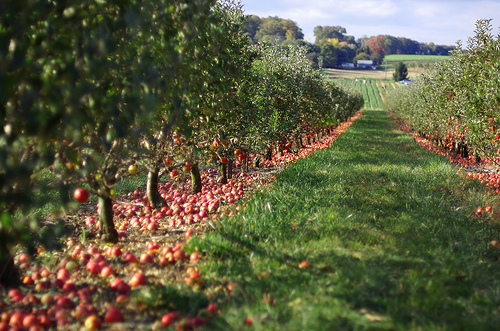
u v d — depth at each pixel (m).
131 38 3.67
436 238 5.58
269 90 11.31
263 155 13.66
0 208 3.15
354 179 9.80
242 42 8.24
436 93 16.25
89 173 4.07
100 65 2.96
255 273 4.25
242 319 3.21
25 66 2.66
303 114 16.45
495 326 3.25
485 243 5.53
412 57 194.38
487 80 9.93
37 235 5.05
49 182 3.53
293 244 5.12
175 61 4.21
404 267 4.58
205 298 3.77
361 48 190.50
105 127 3.70
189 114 4.91
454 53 14.59
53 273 4.56
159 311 3.57
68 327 3.26
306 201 7.28
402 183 9.50
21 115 2.60
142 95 3.67
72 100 2.77
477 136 10.42
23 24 2.69
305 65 15.18
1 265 4.01
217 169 12.09
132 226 6.47
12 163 2.61
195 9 4.38
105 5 3.55
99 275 4.34
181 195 8.66
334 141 20.38
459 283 4.16
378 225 6.29
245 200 7.80
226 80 6.30
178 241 5.55
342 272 4.20
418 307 3.51
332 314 3.22
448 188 9.02
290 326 3.07
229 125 8.81
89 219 6.42
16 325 3.24
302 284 3.88
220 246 4.92
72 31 3.12
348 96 35.94
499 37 10.23
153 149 5.67
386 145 19.52
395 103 41.91
